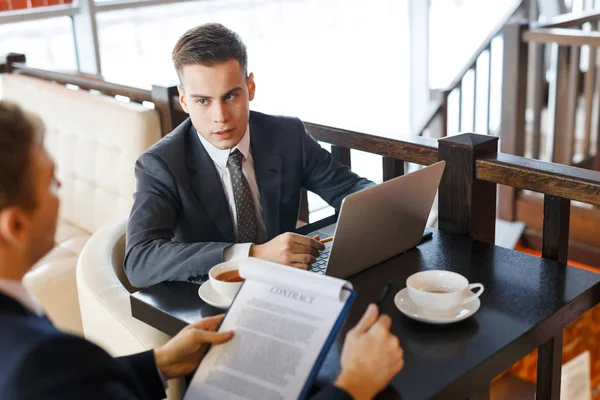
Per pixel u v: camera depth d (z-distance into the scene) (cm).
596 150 407
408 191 149
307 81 586
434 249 163
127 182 268
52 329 85
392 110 637
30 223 88
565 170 157
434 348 120
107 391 83
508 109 388
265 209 188
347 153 214
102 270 192
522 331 124
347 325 130
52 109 308
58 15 426
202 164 177
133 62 477
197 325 124
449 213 178
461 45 638
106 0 440
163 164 171
